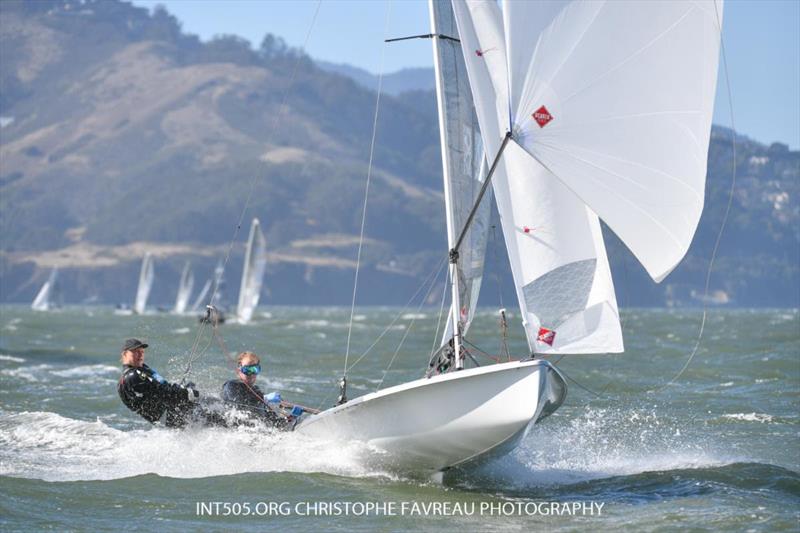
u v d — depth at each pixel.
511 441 30.55
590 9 28.98
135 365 35.06
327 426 33.25
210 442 34.72
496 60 31.94
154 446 35.41
